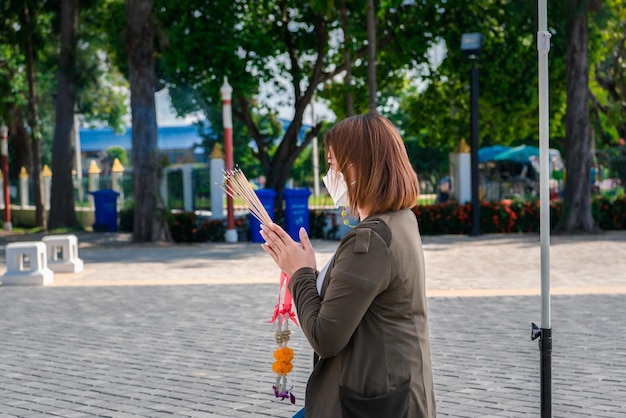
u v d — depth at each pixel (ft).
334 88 101.45
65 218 93.25
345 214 9.08
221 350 27.32
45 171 115.75
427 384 8.55
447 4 89.40
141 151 73.67
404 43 91.56
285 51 97.09
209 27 87.10
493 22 92.22
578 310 33.27
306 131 102.42
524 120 107.55
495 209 79.41
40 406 21.13
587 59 76.33
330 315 8.28
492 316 32.27
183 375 24.04
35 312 36.04
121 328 31.73
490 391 21.45
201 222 77.92
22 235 87.15
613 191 91.45
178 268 52.19
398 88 106.52
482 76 94.58
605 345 26.78
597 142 125.59
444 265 50.70
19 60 114.62
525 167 130.11
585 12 75.25
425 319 8.69
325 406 8.50
